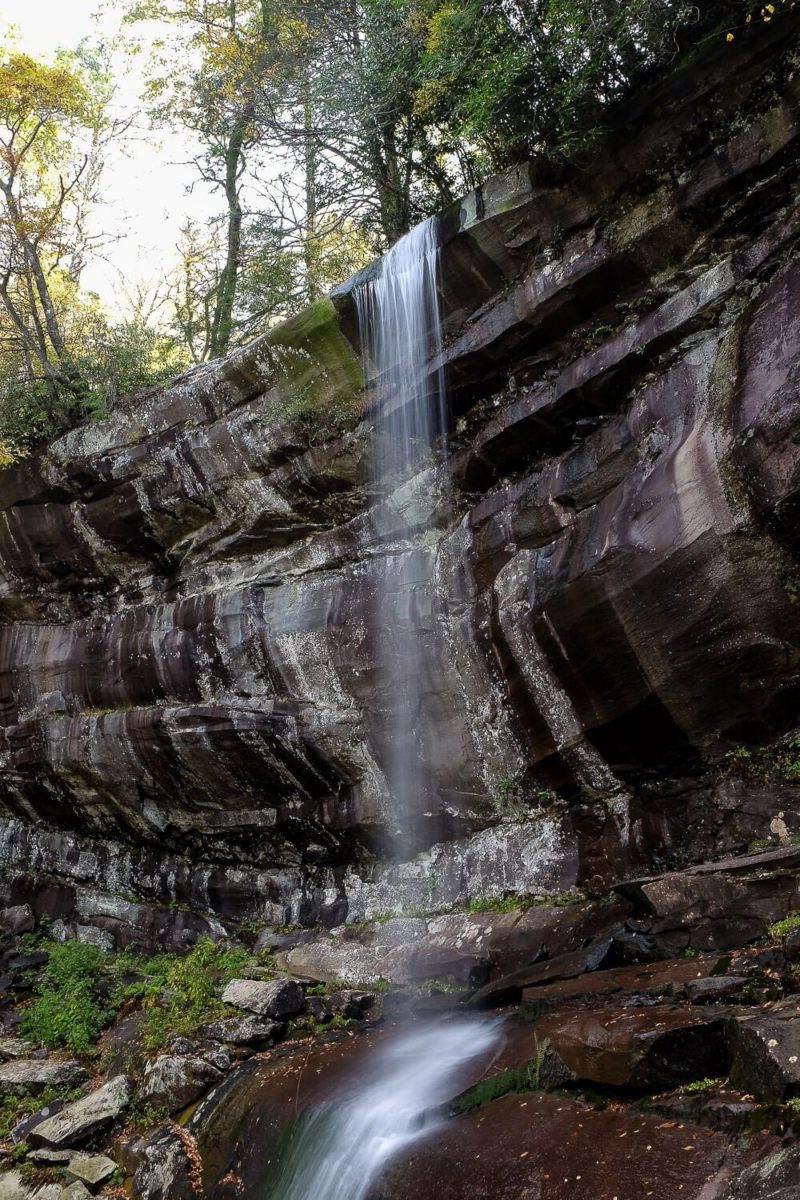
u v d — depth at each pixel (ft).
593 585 24.13
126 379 42.78
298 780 34.06
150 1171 22.65
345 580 32.68
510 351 27.76
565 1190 13.29
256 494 34.83
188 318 54.39
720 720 23.12
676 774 24.62
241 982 29.22
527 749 27.53
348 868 33.83
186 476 36.35
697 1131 13.32
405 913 30.68
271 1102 21.56
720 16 23.31
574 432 26.94
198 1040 26.53
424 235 28.99
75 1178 23.73
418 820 31.09
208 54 45.68
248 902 36.68
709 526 21.88
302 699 33.65
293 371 32.17
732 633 22.07
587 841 26.27
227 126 46.44
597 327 26.18
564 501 26.40
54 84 45.16
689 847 23.80
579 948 23.06
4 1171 24.93
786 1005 14.66
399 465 31.22
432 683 29.91
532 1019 19.90
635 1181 12.74
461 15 26.55
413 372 29.78
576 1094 15.89
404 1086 19.43
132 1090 26.58
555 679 25.98
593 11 23.25
